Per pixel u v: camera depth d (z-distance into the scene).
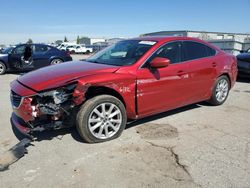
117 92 3.98
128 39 5.38
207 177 3.09
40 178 3.08
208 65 5.34
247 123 4.86
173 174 3.14
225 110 5.64
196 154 3.63
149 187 2.90
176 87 4.75
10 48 12.73
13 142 4.03
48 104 3.66
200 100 5.44
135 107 4.24
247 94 7.24
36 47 11.97
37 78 3.98
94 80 3.73
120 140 4.05
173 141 4.03
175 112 5.44
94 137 3.88
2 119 5.04
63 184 2.97
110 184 2.96
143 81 4.22
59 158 3.52
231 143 3.99
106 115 3.94
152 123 4.78
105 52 5.15
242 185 2.95
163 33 34.19
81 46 48.88
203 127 4.63
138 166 3.32
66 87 3.65
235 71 6.19
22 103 3.69
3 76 11.33
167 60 4.19
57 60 12.46
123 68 4.11
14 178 3.08
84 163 3.39
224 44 27.88
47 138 4.11
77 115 3.79
